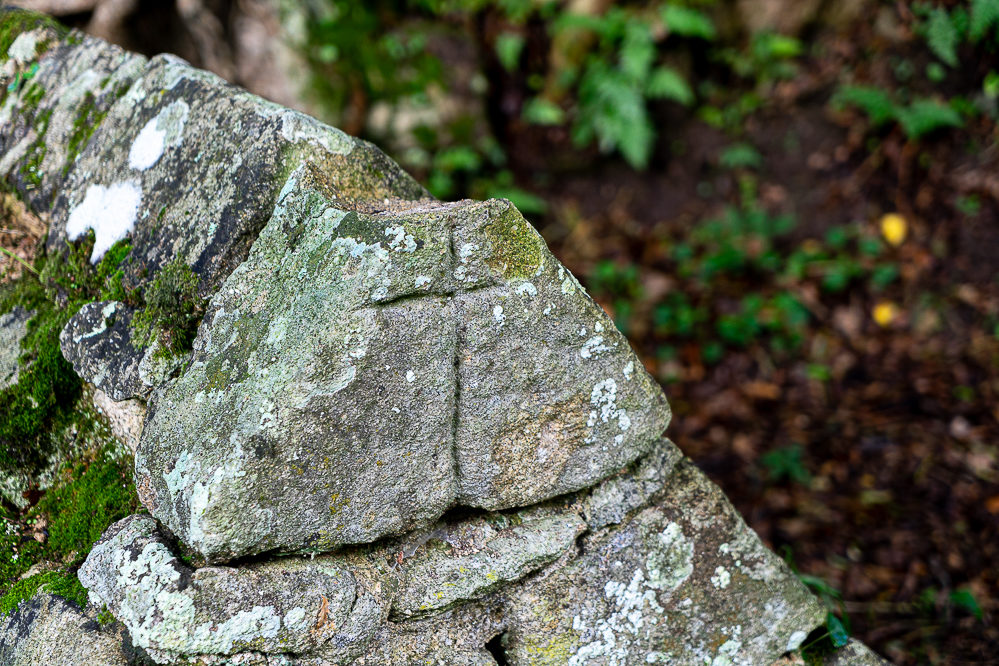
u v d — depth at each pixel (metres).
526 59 5.21
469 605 1.55
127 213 1.62
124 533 1.39
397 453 1.39
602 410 1.52
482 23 5.09
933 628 2.67
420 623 1.50
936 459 3.40
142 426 1.54
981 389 3.70
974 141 4.55
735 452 3.59
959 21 4.52
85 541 1.60
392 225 1.30
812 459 3.49
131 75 1.81
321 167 1.48
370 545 1.48
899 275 4.32
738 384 3.98
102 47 1.90
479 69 5.07
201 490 1.27
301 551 1.38
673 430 3.77
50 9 3.26
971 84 4.64
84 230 1.69
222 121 1.55
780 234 4.73
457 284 1.36
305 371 1.27
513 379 1.43
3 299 1.82
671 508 1.66
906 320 4.13
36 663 1.38
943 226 4.42
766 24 5.10
